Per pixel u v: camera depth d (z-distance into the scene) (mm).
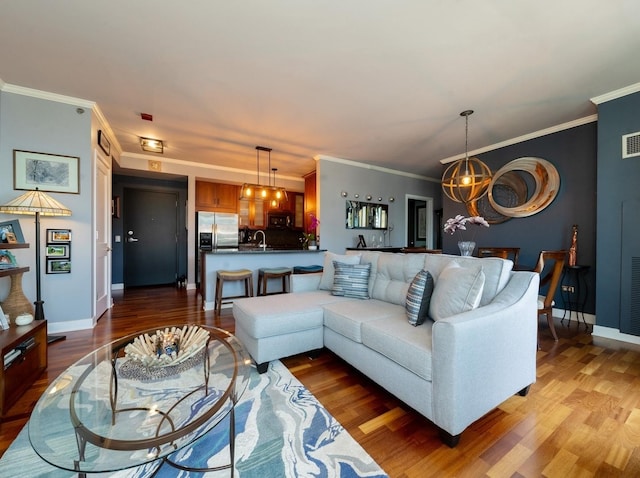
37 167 2727
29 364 1839
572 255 3391
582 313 3389
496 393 1476
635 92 2641
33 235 2723
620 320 2732
